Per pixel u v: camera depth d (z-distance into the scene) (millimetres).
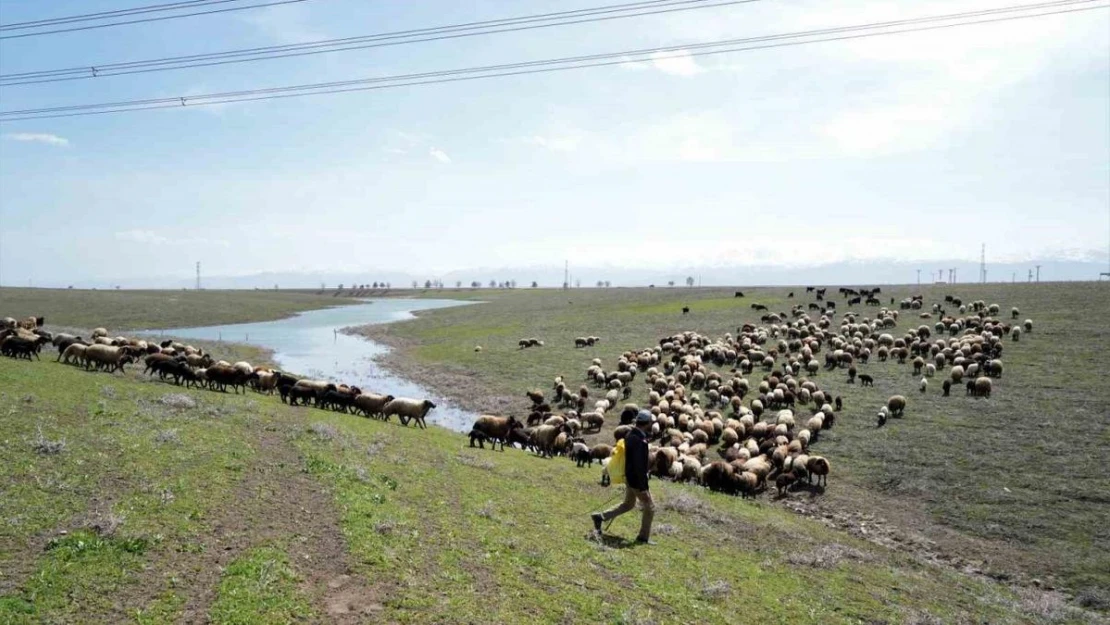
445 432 30922
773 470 30016
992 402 37438
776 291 107062
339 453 18312
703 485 27531
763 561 15508
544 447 29500
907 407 38375
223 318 111875
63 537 10234
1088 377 40344
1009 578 20359
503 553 12422
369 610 9398
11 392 20141
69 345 33562
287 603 9258
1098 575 20203
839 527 24359
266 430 20344
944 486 27391
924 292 83188
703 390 46219
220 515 12047
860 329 60312
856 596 14211
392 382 54406
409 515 13758
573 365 57219
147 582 9391
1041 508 24828
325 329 100188
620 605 10844
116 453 14820
